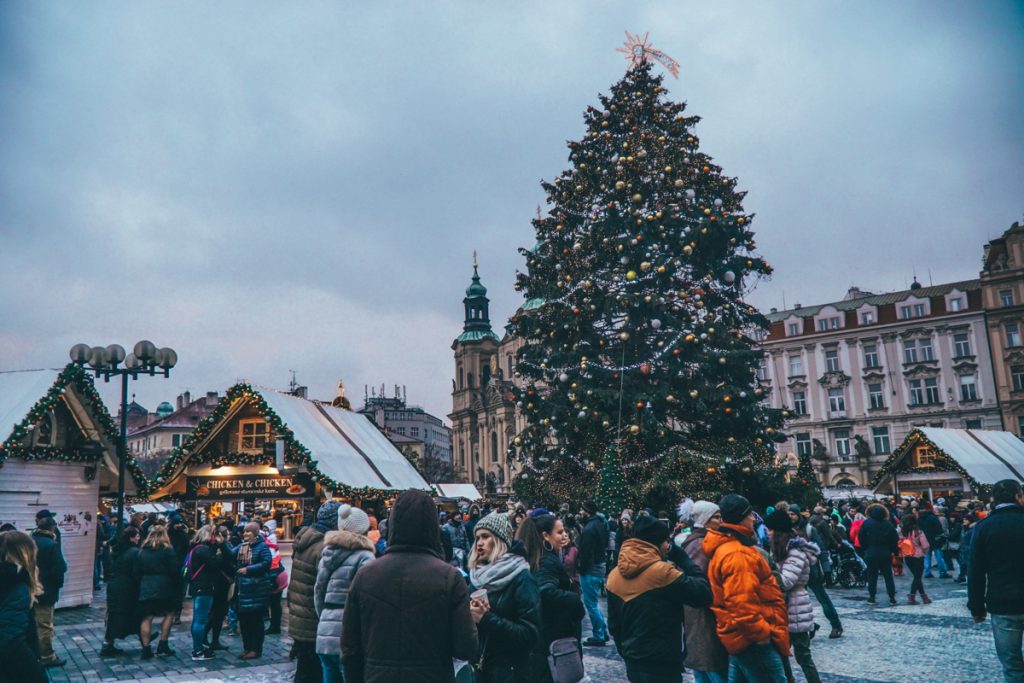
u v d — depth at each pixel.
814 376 63.41
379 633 3.56
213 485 17.80
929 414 58.59
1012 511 5.84
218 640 10.77
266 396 17.11
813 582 10.30
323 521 7.42
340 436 18.59
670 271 22.12
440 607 3.58
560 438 23.52
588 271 23.00
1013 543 5.71
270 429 17.59
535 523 5.74
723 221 22.67
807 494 22.36
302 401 19.00
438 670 3.53
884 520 13.58
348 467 17.23
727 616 5.22
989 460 27.25
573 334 22.72
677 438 22.17
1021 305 56.22
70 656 10.27
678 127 25.41
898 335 60.56
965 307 58.56
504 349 88.88
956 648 9.31
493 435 88.88
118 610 10.27
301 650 7.09
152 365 15.64
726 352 22.06
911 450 30.31
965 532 17.05
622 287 22.11
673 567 4.88
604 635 10.27
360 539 6.20
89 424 15.55
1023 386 55.81
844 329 62.53
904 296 63.34
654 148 23.88
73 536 15.48
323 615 6.07
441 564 3.71
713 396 21.48
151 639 10.56
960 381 57.94
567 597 5.22
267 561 10.12
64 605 15.12
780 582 6.11
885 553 13.45
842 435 61.88
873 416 60.59
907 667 8.40
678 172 23.36
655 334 22.33
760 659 5.22
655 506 20.38
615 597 5.07
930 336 59.41
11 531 5.48
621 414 21.58
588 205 24.23
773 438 22.67
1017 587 5.66
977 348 57.56
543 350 23.69
